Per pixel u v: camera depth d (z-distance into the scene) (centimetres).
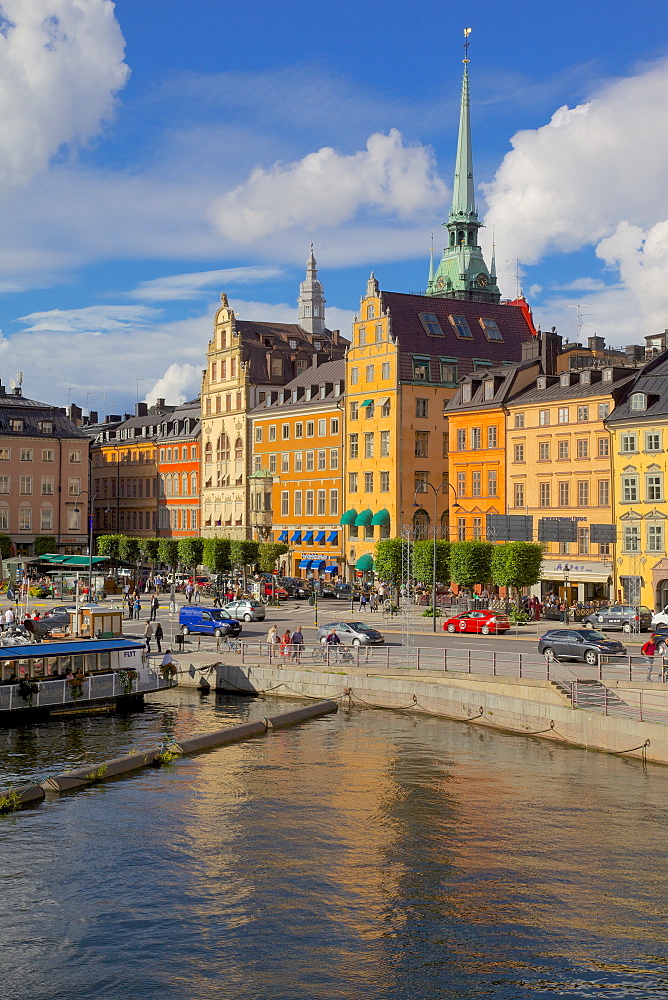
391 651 7644
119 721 6456
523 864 3825
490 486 12156
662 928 3303
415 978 3005
